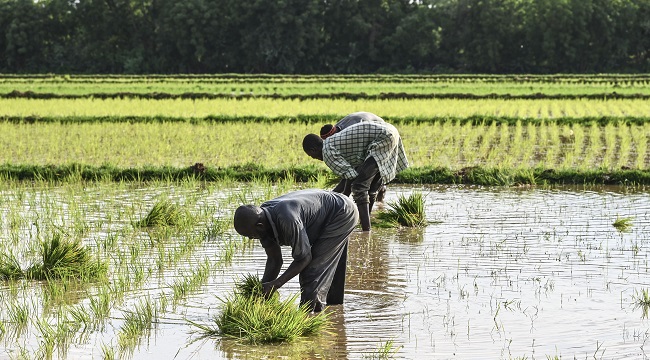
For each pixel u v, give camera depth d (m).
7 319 9.00
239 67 108.44
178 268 11.11
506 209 15.44
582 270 10.88
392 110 34.28
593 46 104.31
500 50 105.44
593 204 15.95
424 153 22.34
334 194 9.27
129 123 29.38
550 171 19.05
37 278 10.85
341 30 108.44
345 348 8.05
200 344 8.18
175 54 108.88
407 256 11.78
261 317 8.38
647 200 16.39
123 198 16.84
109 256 11.82
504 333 8.39
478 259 11.55
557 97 43.41
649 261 11.33
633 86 57.22
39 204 16.16
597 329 8.48
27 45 107.44
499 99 42.00
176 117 30.69
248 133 26.66
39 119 30.28
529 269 10.96
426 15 106.44
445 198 16.73
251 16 105.88
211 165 20.64
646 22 103.19
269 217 8.68
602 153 22.92
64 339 8.29
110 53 110.19
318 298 9.20
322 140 12.98
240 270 10.95
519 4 105.75
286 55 105.94
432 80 70.88
